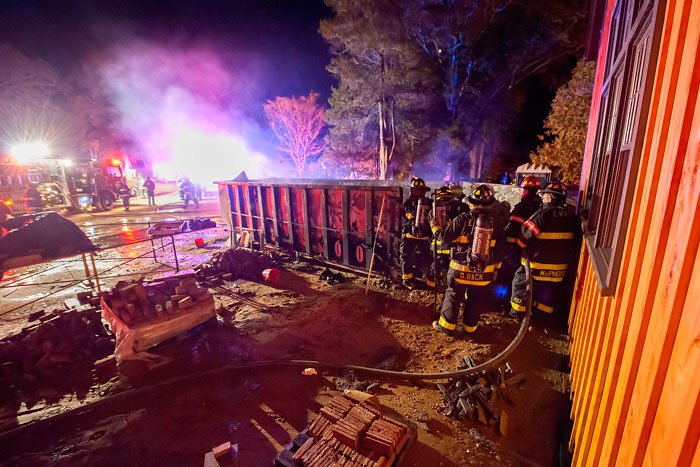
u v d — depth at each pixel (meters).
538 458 2.50
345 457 1.98
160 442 2.70
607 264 1.91
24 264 4.39
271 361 3.67
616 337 1.51
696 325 0.71
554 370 3.51
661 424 0.87
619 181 1.95
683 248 0.83
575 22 14.12
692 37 0.92
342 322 4.60
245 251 6.89
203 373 3.48
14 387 3.34
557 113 10.26
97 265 7.95
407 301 5.15
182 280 4.38
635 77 1.92
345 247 6.38
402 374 3.34
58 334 3.87
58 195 18.75
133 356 3.61
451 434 2.71
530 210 4.39
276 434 2.76
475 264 3.67
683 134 0.91
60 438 2.77
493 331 4.20
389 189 5.58
